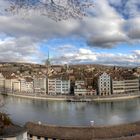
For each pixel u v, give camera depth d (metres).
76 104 199.50
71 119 125.94
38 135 63.78
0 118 50.72
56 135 62.72
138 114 140.38
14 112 147.75
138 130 67.06
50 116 135.88
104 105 189.38
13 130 39.41
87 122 117.38
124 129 66.38
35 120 122.31
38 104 197.62
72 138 61.47
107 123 114.88
